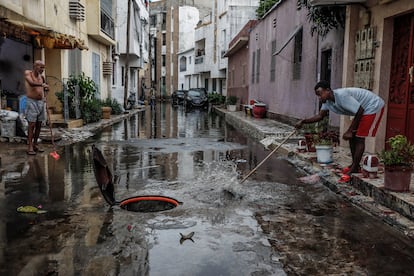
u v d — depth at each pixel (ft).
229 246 13.05
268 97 61.67
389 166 16.67
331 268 11.60
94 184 20.45
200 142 38.19
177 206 17.20
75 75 53.06
